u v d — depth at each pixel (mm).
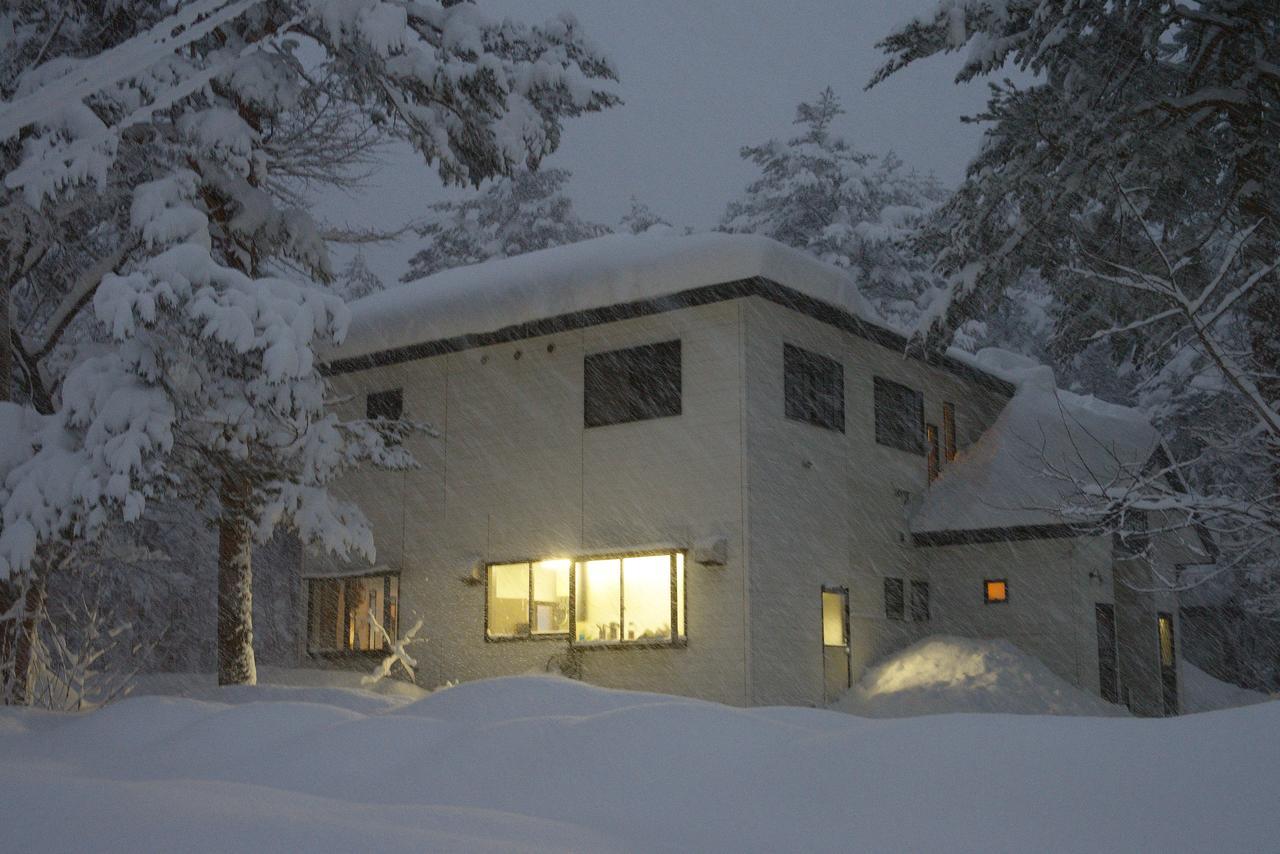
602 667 19422
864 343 22297
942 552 23297
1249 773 5422
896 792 5961
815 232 41938
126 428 14242
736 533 18359
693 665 18453
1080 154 17391
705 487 18781
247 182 18750
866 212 42531
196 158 18000
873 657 21234
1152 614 24109
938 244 20516
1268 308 16625
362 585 22906
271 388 15180
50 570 15867
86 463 14203
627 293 19516
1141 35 17844
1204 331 12039
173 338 14602
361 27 17625
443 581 21625
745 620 18047
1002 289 19078
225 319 14125
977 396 26531
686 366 19297
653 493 19297
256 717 9125
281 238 18859
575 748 7246
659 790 6547
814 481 20078
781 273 18938
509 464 21141
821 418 20641
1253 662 34031
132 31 17922
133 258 18000
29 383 18766
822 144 43719
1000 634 22359
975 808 5660
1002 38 18953
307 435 16547
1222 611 35000
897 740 6496
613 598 19484
